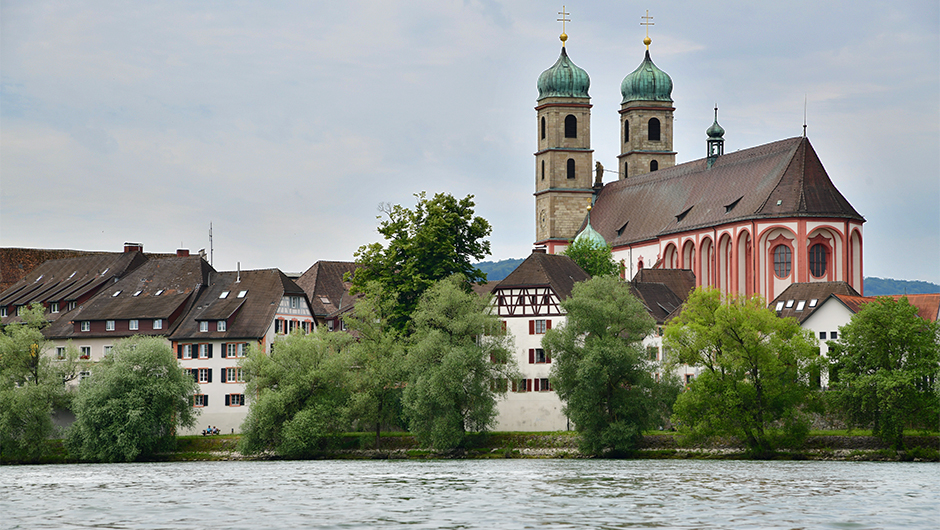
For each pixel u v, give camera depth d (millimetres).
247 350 119875
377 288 117438
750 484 77438
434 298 114312
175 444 113125
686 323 113938
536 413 126562
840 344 110312
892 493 71875
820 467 92812
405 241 125875
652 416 107688
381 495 72125
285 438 109312
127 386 111000
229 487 78625
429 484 78812
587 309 110188
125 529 59156
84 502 70688
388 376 112562
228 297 136500
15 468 104750
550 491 73562
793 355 106500
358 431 118375
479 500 68938
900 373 102500
